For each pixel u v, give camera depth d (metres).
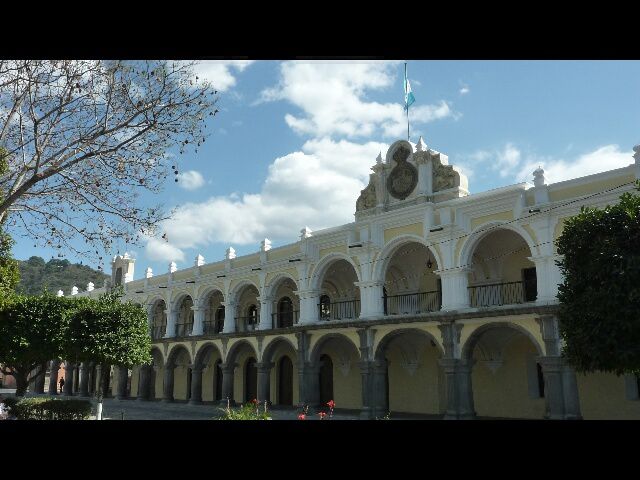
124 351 24.34
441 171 23.86
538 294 19.41
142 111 11.48
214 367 37.72
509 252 22.92
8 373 27.78
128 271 44.31
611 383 20.39
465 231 21.88
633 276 11.41
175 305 37.94
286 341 29.16
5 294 20.89
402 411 26.83
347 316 29.39
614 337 11.48
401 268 26.98
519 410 22.92
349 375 29.67
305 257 28.05
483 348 23.94
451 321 21.55
